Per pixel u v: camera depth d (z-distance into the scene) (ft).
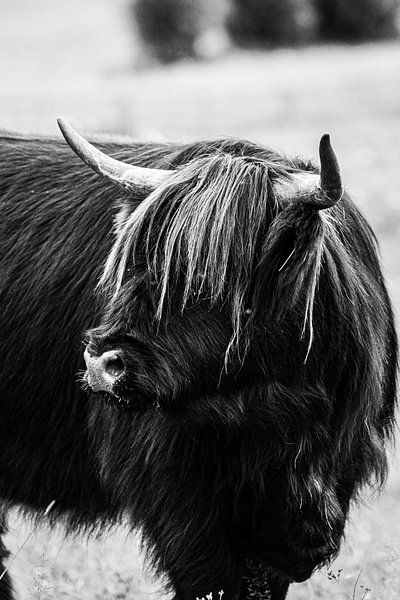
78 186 45.91
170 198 36.47
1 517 50.42
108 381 35.60
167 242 35.96
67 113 223.10
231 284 36.14
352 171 170.19
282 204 36.32
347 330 39.27
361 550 55.47
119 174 38.29
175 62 337.52
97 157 38.32
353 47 339.57
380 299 41.93
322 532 40.96
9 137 49.90
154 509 41.24
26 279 45.50
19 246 46.09
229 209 36.09
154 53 339.16
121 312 36.40
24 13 451.53
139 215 36.60
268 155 40.91
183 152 41.34
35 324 44.98
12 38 397.39
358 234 41.98
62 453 45.16
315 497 40.22
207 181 36.58
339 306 38.70
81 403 44.19
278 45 350.84
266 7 346.33
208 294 36.14
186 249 35.96
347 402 40.11
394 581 48.52
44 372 44.83
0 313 45.88
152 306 36.14
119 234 37.83
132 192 38.19
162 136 51.08
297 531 40.60
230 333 36.47
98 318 43.16
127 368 35.68
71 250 44.73
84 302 43.86
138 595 49.80
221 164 36.99
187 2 336.70
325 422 39.58
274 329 37.09
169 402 36.68
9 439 46.37
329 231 38.91
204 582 41.11
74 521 46.52
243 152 40.68
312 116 209.56
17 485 47.06
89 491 45.11
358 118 204.74
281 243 36.11
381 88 228.84
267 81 251.19
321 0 350.23
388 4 348.59
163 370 36.01
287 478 39.73
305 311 36.76
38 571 45.70
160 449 40.42
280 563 41.50
